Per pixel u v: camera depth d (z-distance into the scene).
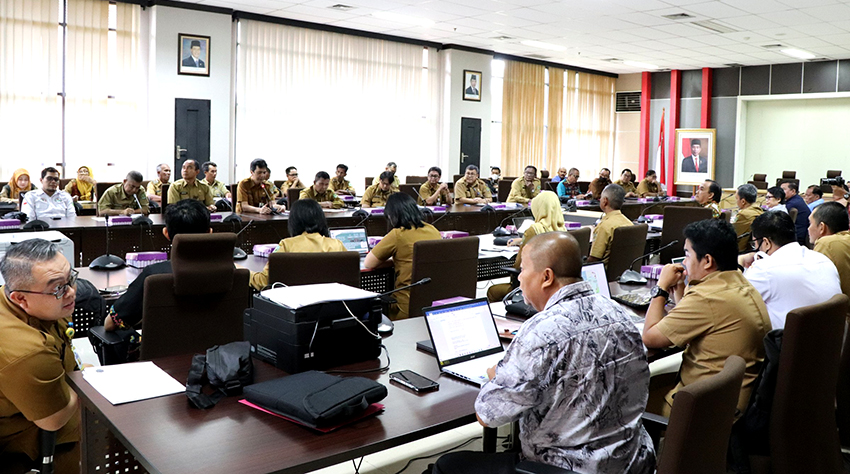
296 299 2.03
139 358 2.69
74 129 8.72
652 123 15.31
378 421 1.68
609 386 1.59
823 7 8.54
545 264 1.70
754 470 2.17
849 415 2.79
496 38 11.31
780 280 2.74
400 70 11.63
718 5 8.55
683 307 2.24
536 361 1.55
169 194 6.94
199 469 1.40
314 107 10.63
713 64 13.96
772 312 2.77
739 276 2.26
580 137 14.98
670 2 8.45
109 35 8.88
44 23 8.37
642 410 1.67
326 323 2.03
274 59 10.13
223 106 9.59
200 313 2.65
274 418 1.68
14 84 8.25
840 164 13.89
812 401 2.15
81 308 2.91
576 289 1.67
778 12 8.88
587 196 10.77
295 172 9.10
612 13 9.16
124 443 1.56
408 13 9.49
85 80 8.73
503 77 13.20
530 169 9.27
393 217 3.74
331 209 7.41
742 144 14.66
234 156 9.98
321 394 1.67
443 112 12.25
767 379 2.12
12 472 1.91
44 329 1.92
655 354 2.27
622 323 1.66
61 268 1.86
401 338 2.43
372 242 4.56
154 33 9.00
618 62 13.82
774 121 14.56
